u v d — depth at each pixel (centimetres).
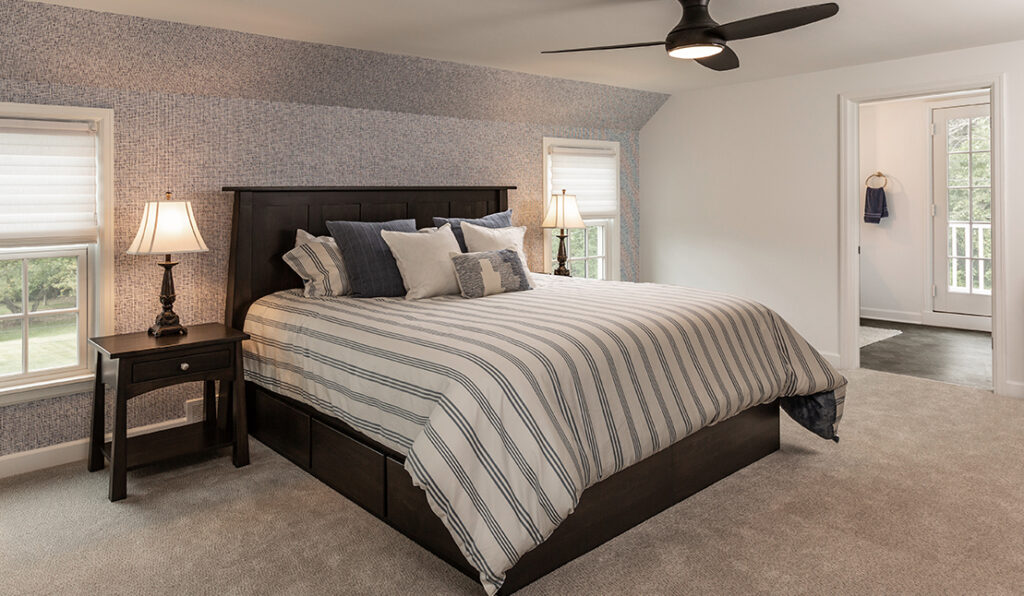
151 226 313
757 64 461
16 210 310
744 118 533
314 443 306
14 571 229
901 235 685
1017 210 409
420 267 355
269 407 343
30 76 309
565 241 571
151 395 360
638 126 606
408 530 249
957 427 364
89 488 300
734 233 550
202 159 366
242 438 323
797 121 502
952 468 307
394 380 247
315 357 298
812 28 368
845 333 491
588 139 573
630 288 369
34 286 328
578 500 209
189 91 358
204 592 216
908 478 297
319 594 213
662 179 600
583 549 237
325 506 278
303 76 384
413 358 244
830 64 463
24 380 325
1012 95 405
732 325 302
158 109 350
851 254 484
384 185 444
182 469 321
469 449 207
